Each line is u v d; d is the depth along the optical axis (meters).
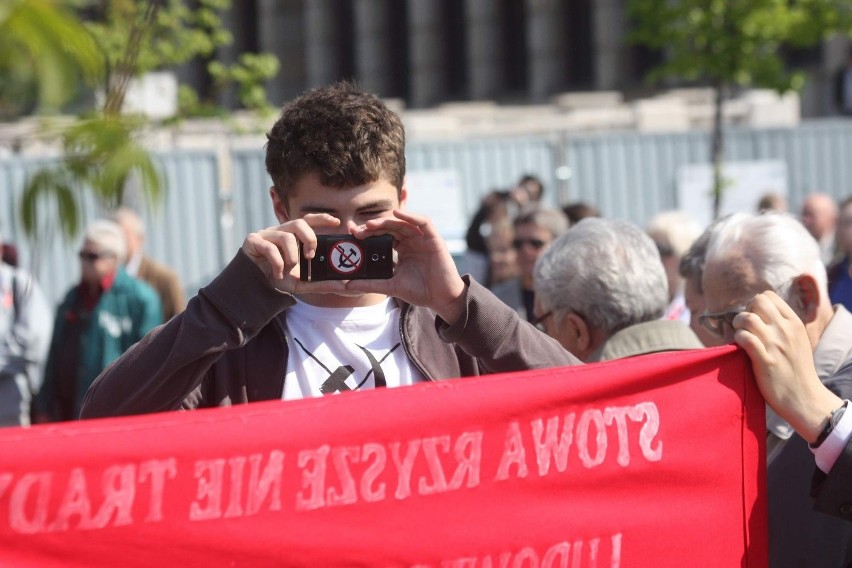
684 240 12.16
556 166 32.44
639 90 66.06
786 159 33.53
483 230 20.23
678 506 5.18
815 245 6.52
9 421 14.49
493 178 32.06
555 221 13.48
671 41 27.53
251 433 4.39
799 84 27.58
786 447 5.99
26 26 4.17
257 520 4.39
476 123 52.53
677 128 42.16
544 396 4.89
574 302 7.00
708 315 6.30
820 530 5.81
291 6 84.38
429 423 4.68
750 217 6.62
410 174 27.59
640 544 5.09
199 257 29.78
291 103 5.28
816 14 26.77
